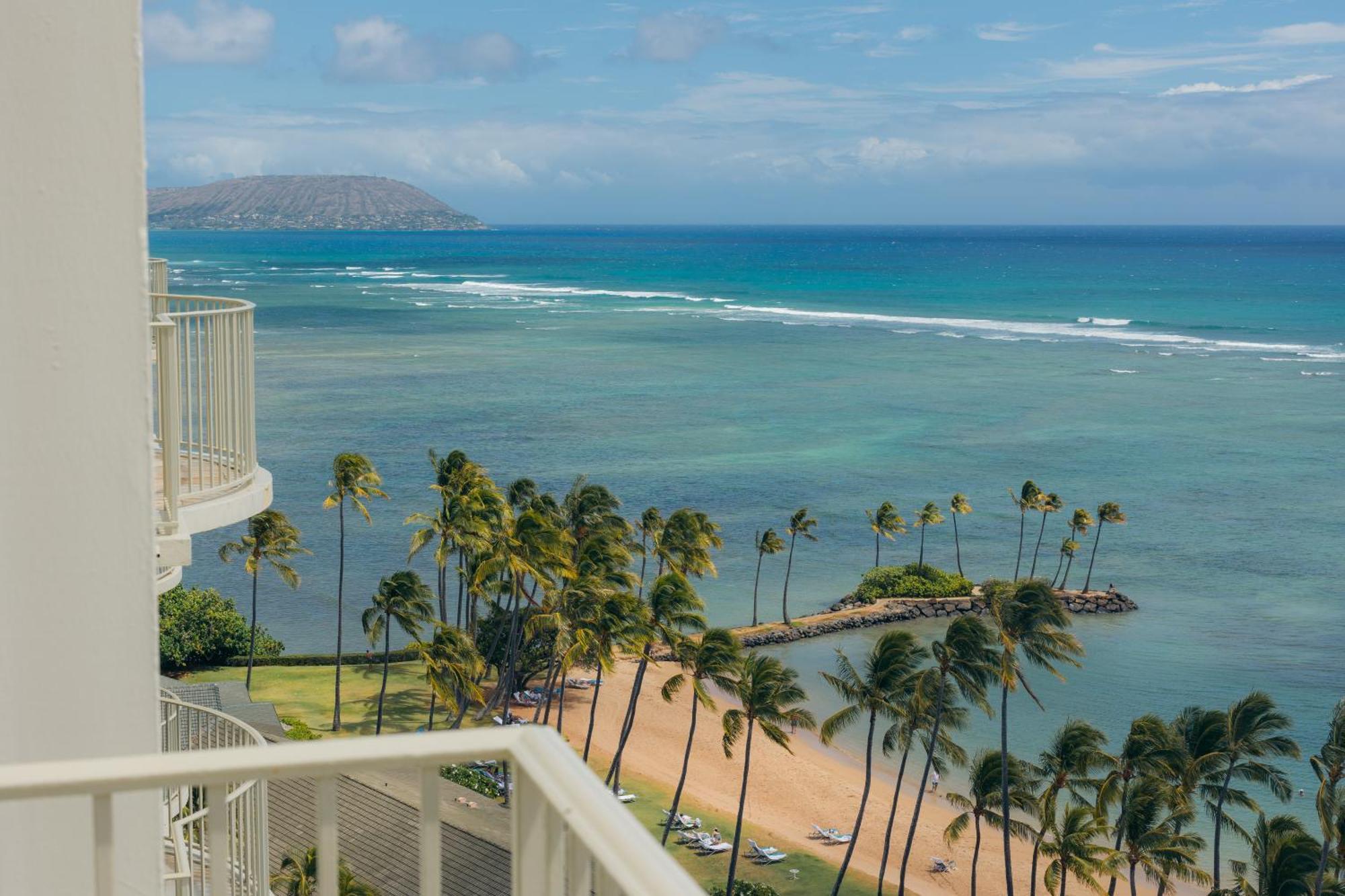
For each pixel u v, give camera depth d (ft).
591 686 163.43
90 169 8.80
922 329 510.58
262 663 163.84
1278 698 154.20
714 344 458.91
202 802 27.37
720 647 120.88
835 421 315.78
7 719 8.99
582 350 439.22
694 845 120.78
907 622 189.98
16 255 8.74
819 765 143.95
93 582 9.05
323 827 6.09
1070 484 255.09
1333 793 104.99
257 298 629.51
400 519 227.40
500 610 163.43
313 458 263.90
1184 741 114.83
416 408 323.37
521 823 5.96
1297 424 310.65
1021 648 174.09
